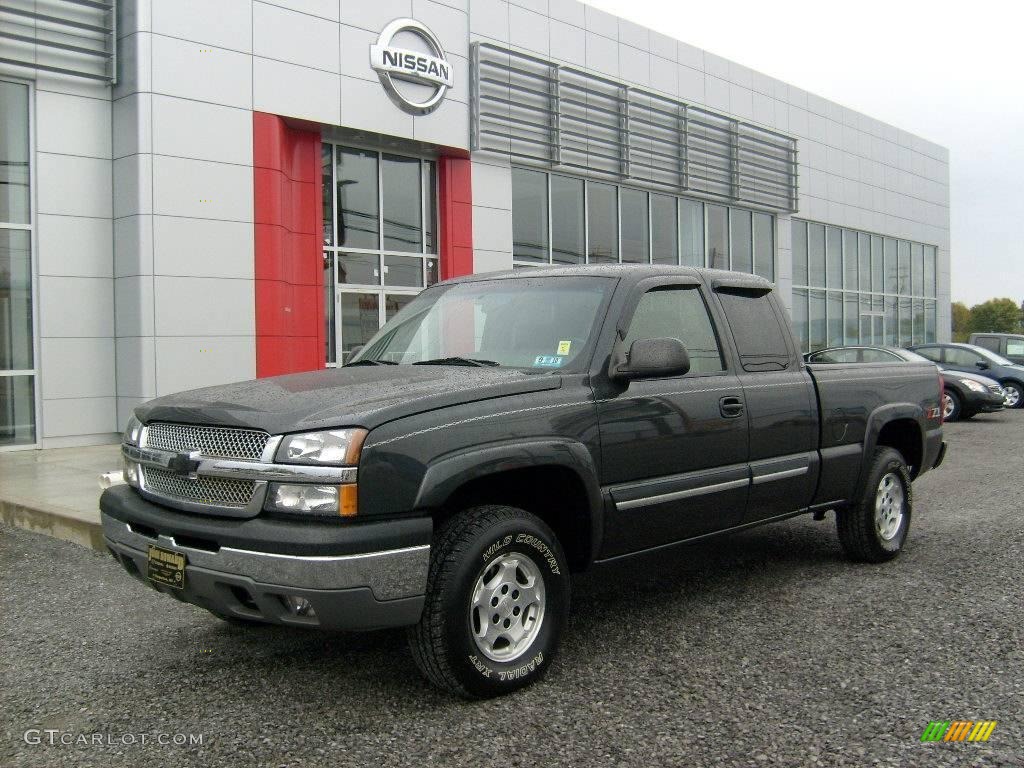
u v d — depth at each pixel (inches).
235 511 138.1
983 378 711.1
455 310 196.5
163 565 146.6
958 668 159.2
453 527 144.6
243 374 532.7
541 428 153.8
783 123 1019.9
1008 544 261.0
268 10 542.3
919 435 255.9
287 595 131.3
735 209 962.1
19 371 484.1
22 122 482.6
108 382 511.2
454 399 145.9
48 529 286.0
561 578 156.6
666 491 175.0
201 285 514.3
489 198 688.4
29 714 143.7
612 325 174.1
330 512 131.2
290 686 154.2
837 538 271.9
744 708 142.1
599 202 792.9
